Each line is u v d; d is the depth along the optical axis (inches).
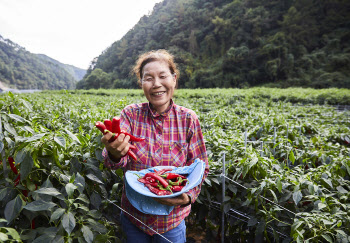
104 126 43.3
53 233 45.7
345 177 102.1
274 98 666.8
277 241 68.5
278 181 71.2
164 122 56.2
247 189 74.0
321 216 64.2
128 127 55.7
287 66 2102.6
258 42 2440.9
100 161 68.1
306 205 82.9
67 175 56.7
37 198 48.4
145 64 55.0
